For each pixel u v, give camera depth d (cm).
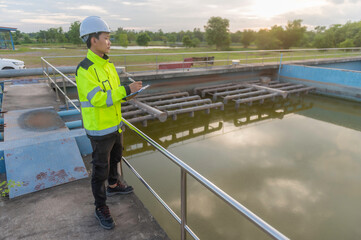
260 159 823
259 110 1393
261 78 1730
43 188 254
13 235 196
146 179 680
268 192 628
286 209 562
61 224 208
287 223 517
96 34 160
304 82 1697
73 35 6606
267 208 564
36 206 229
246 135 1055
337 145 947
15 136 345
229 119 1259
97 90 157
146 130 1091
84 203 235
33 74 1006
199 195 601
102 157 189
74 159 294
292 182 678
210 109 1368
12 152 283
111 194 245
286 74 1803
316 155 854
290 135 1056
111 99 158
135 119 1050
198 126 1166
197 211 538
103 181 199
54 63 1847
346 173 730
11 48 2847
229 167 762
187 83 1491
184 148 922
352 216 544
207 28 6812
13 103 586
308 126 1174
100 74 166
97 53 169
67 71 1077
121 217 219
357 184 672
